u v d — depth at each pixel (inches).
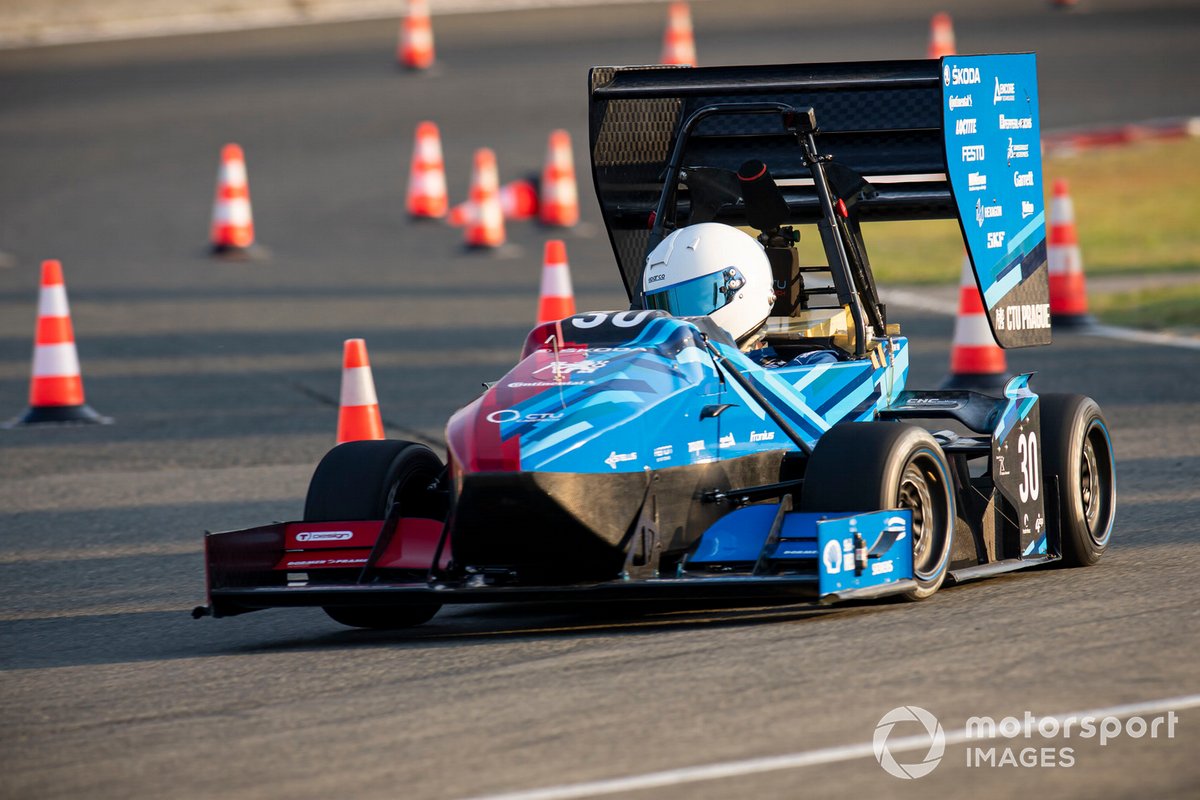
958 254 2760.8
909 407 1074.1
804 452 993.5
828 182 1089.4
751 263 1027.3
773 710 735.7
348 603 909.2
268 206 3125.0
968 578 975.0
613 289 2356.1
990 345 1742.1
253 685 848.3
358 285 2532.0
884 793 631.2
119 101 3907.5
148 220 3046.3
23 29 4751.5
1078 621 875.4
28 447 1670.8
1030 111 1097.4
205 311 2370.8
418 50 4109.3
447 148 3371.1
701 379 944.3
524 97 3774.6
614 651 867.4
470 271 2628.0
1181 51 4313.5
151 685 862.5
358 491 976.3
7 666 925.2
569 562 901.2
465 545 896.9
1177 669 772.6
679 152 1141.7
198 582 1150.3
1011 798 623.2
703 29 4377.5
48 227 3004.4
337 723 762.8
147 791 681.0
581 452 882.8
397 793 656.4
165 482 1492.4
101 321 2322.8
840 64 1128.8
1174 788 628.4
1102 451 1096.2
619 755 685.9
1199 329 2048.5
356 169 3329.2
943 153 1027.9
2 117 3789.4
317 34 4658.0
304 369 1998.0
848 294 1058.7
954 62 1035.9
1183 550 1080.2
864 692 756.0
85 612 1070.4
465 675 837.2
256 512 1364.4
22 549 1267.2
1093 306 2241.6
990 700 735.7
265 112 3767.2
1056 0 5009.8
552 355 954.1
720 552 922.1
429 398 1761.8
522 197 3095.5
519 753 697.0
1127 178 3189.0
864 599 891.4
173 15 4909.0
